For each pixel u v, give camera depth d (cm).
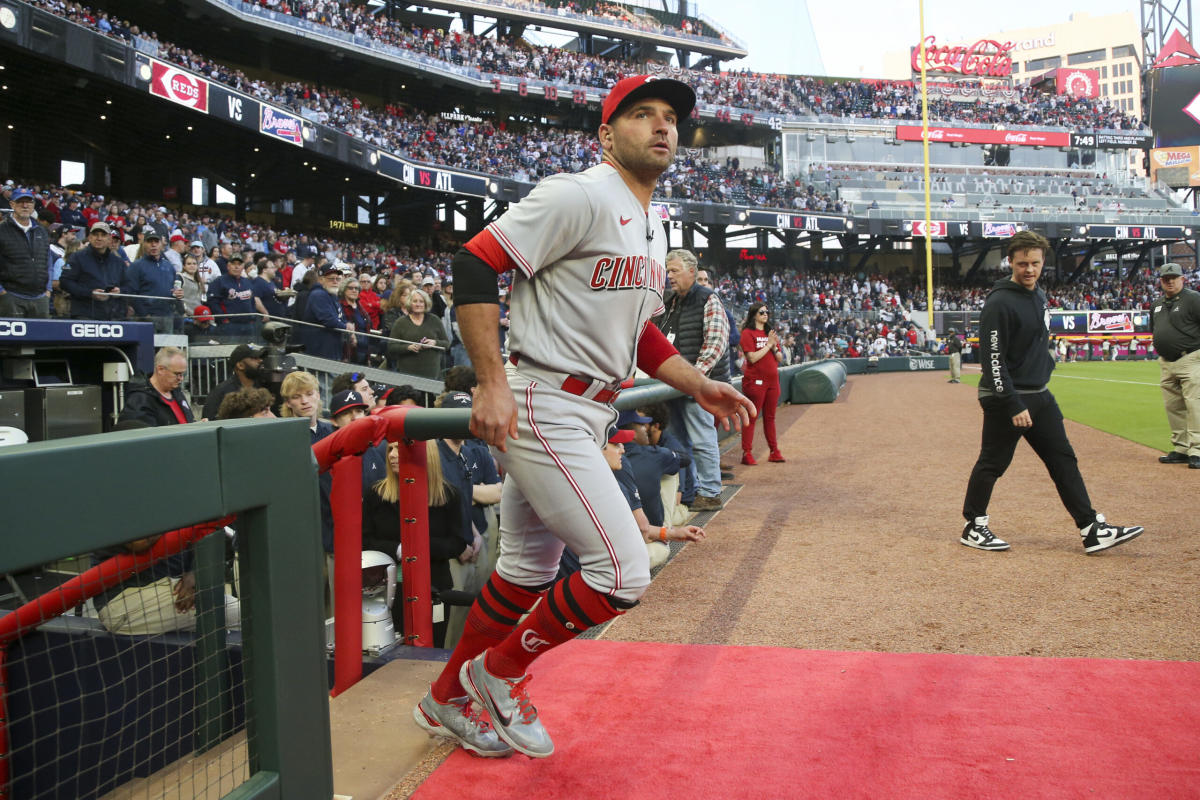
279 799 144
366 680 243
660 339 213
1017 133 4425
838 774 188
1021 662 258
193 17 2228
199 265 1006
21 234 662
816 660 263
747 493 612
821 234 3978
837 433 1007
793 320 3209
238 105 1812
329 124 2298
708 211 3198
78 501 111
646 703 231
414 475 265
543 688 244
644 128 181
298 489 149
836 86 4181
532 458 180
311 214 2752
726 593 357
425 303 828
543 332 182
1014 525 480
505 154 2994
